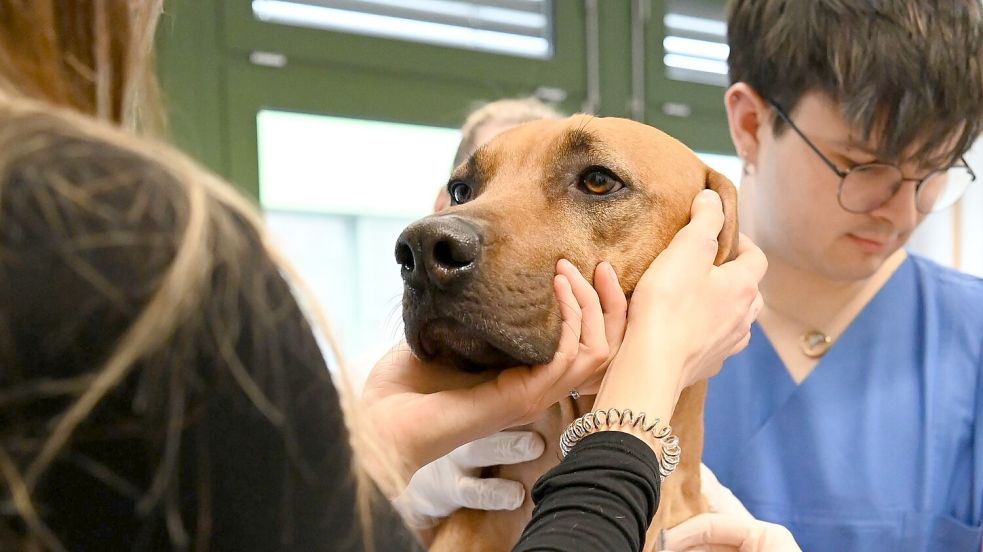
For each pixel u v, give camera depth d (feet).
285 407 2.19
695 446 5.37
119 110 2.70
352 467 2.41
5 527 1.94
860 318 6.79
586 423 3.67
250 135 11.64
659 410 3.70
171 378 2.00
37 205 1.91
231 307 2.09
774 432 6.67
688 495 5.39
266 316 2.17
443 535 5.42
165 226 2.01
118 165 2.04
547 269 4.37
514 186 4.80
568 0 13.91
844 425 6.56
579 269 4.53
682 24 14.93
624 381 3.79
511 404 3.98
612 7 14.25
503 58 13.46
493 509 5.10
